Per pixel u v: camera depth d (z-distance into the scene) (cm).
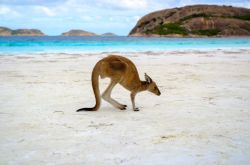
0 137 534
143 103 805
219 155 459
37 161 439
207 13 12888
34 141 516
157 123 619
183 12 13138
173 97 869
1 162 436
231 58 2144
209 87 1020
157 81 1140
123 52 2720
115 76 702
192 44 4806
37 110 716
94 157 452
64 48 3338
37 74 1289
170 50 3103
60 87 1006
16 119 643
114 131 568
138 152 470
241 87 1021
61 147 491
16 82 1090
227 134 551
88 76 1252
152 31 11912
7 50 2862
